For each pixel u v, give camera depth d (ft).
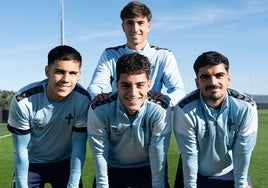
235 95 12.66
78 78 12.68
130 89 11.68
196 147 12.87
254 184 21.17
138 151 13.19
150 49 15.25
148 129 12.60
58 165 14.17
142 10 14.76
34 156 14.03
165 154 12.85
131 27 14.84
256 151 34.19
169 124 12.54
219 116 12.43
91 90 14.49
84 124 13.19
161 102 12.46
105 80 15.19
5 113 84.02
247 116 12.43
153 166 12.97
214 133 12.57
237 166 12.97
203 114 12.54
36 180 14.07
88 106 13.03
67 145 13.80
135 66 11.57
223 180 13.78
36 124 12.98
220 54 12.05
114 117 12.45
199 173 13.89
